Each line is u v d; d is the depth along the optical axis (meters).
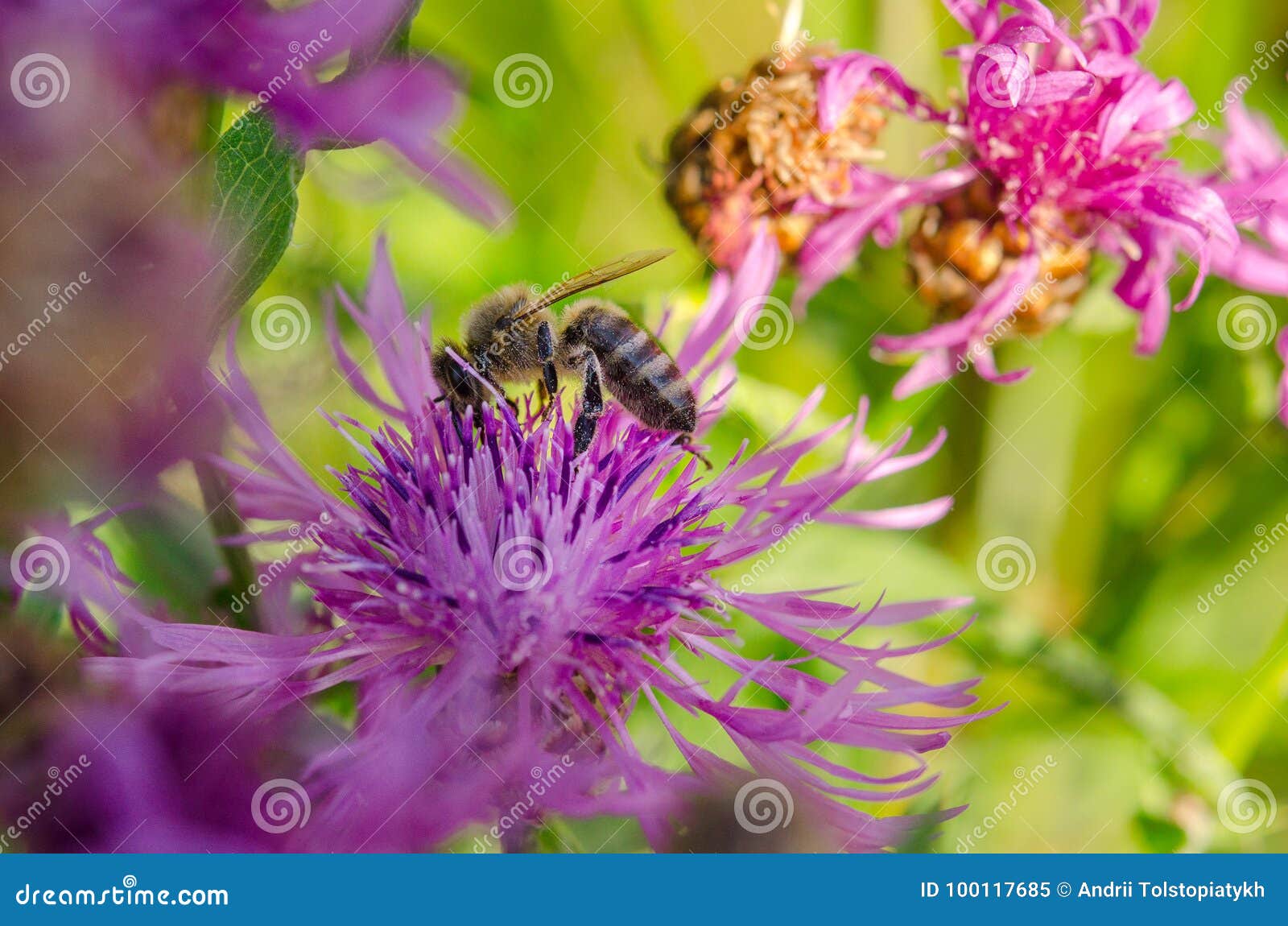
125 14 0.14
